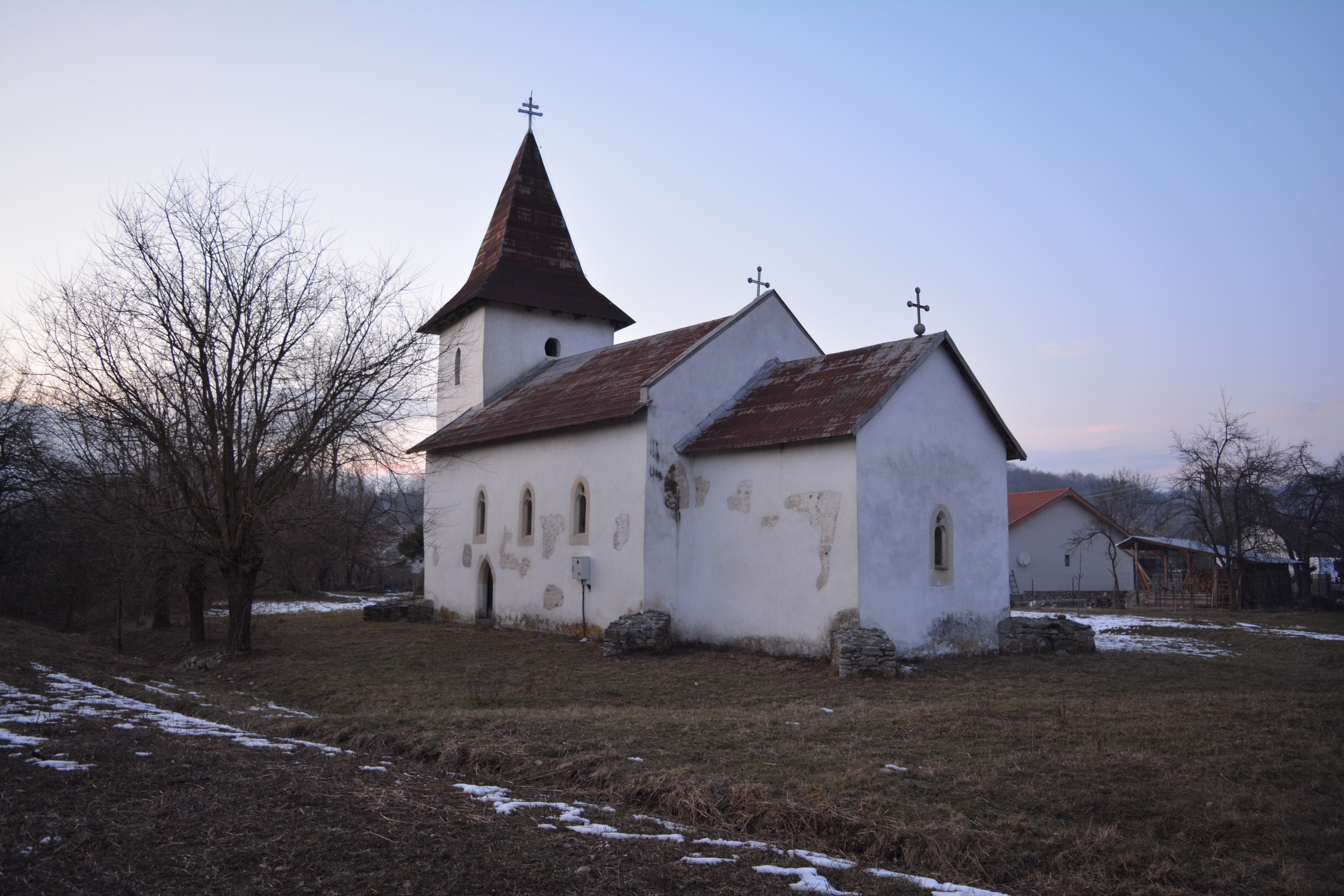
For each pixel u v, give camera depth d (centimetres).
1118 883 638
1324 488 4197
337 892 500
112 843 558
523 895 511
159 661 2219
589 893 521
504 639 2250
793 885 560
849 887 579
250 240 2058
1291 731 1001
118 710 1130
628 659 1911
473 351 3117
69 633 2803
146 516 1986
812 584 1859
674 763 898
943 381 2025
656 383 2102
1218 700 1233
